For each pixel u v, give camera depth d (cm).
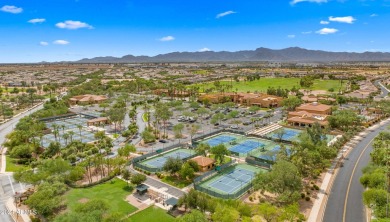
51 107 18950
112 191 8169
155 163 10475
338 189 8075
